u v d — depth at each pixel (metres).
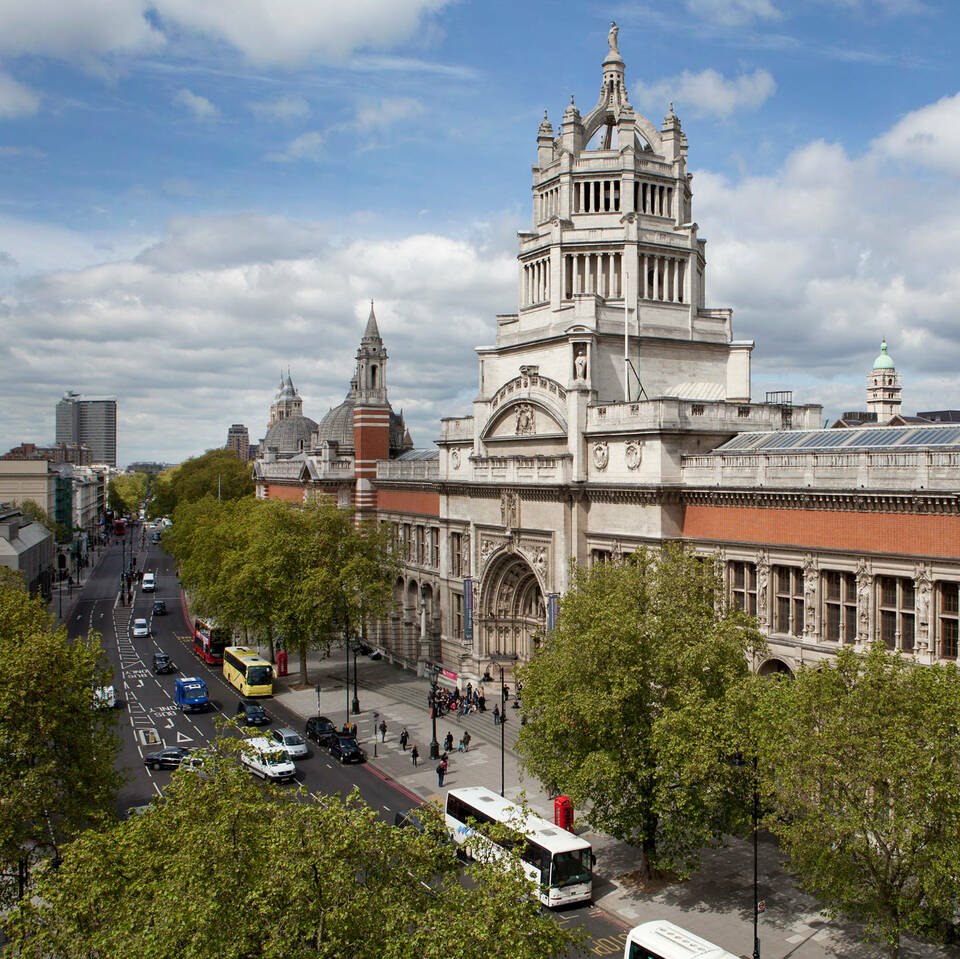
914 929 34.91
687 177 92.56
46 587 144.00
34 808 40.41
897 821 32.31
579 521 73.88
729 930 40.78
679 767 41.53
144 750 68.56
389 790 59.78
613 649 44.19
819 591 54.38
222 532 103.62
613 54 93.69
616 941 40.06
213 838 26.77
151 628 123.31
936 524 47.72
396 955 24.12
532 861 44.06
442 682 89.56
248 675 84.44
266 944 24.77
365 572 85.62
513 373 91.44
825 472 53.91
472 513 90.94
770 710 37.34
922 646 48.00
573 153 89.19
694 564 49.03
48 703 42.78
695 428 66.25
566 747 45.56
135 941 24.47
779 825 35.72
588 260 87.00
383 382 120.94
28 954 25.72
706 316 90.31
